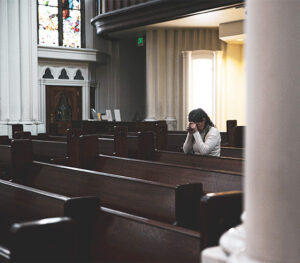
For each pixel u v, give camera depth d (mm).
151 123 11289
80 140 4730
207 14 11117
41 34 15430
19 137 7176
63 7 15812
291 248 1485
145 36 14195
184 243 1874
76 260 1629
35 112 12695
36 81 12711
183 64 13297
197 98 13164
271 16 1473
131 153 6750
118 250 2094
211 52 13117
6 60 12180
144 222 2055
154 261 1941
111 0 12281
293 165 1480
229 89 13492
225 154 5422
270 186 1498
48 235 1579
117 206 3113
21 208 2605
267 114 1496
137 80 17016
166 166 3832
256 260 1516
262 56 1496
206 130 4781
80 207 2162
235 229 1715
